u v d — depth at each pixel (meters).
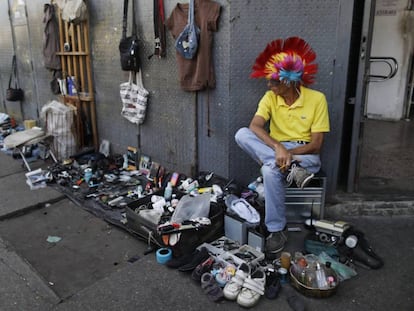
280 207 2.62
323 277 2.24
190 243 2.65
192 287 2.34
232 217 2.75
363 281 2.35
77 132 4.86
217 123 3.36
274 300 2.21
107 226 3.19
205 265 2.41
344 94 3.00
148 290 2.32
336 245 2.56
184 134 3.70
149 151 4.20
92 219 3.32
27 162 4.80
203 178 3.51
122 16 3.99
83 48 4.64
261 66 2.75
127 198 3.64
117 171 4.35
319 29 2.93
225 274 2.31
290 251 2.69
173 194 3.33
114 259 2.69
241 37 3.03
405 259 2.57
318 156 2.80
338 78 2.97
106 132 4.75
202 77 3.21
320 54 2.97
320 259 2.48
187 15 3.22
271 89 2.72
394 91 5.97
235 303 2.19
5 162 4.84
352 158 3.21
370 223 3.03
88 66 4.61
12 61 6.28
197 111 3.50
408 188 3.44
